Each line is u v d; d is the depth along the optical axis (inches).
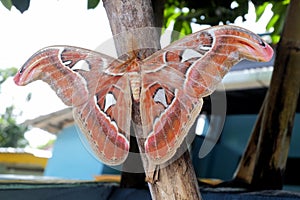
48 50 21.4
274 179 36.8
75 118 21.4
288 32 38.4
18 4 35.9
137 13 22.0
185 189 21.6
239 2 48.2
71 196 33.9
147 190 34.2
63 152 120.6
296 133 97.0
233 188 35.6
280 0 50.6
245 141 103.7
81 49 21.6
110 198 35.9
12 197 31.2
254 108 97.0
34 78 21.4
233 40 20.4
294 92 38.1
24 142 257.0
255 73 76.3
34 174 122.6
